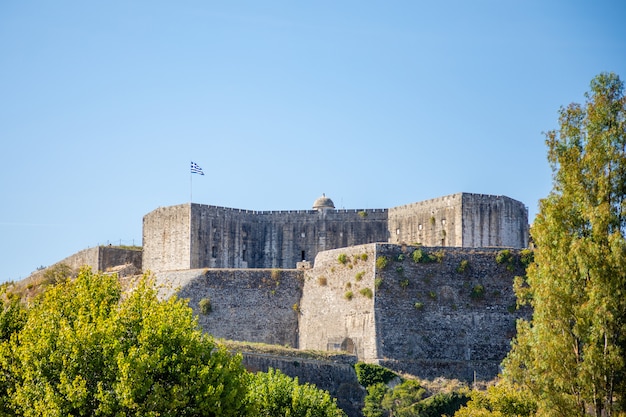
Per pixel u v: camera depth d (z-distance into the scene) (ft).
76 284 318.04
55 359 276.00
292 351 484.74
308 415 353.92
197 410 276.62
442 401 450.30
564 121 318.04
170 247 634.84
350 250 544.21
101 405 265.54
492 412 353.72
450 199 597.11
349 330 528.63
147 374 271.08
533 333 304.09
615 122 309.42
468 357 511.40
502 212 593.83
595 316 280.92
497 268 529.86
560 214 303.89
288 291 564.30
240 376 299.17
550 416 284.00
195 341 284.00
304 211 655.35
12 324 327.06
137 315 287.69
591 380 279.69
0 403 287.69
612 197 302.66
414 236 616.80
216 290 565.12
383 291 522.88
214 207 640.99
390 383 481.87
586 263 286.87
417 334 514.68
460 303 522.47
